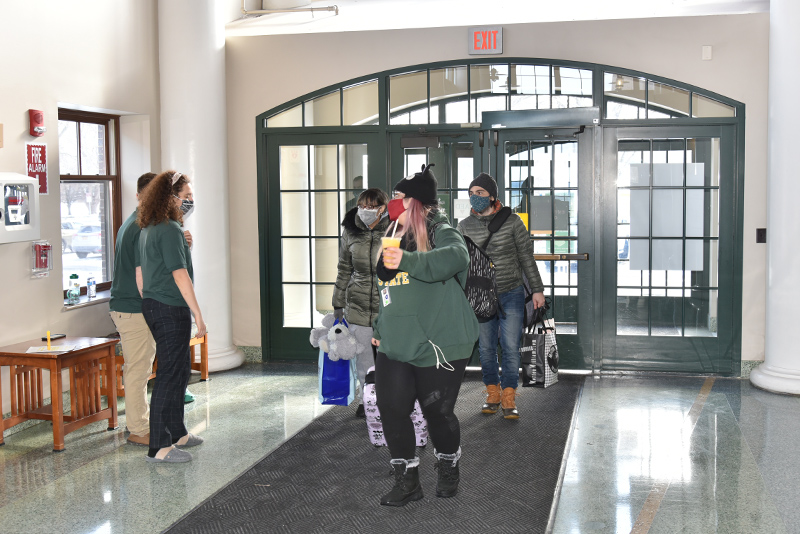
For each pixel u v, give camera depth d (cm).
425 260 307
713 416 500
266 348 682
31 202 469
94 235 590
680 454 421
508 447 437
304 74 656
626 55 612
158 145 628
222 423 490
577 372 636
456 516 340
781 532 318
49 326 506
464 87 639
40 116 488
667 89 614
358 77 648
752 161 601
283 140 664
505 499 360
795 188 555
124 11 580
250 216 674
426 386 332
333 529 327
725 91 601
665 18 606
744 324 614
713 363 625
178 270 399
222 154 641
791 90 554
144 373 443
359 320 472
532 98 630
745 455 419
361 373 478
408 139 645
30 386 469
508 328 489
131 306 434
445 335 324
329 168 662
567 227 635
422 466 403
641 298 632
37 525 334
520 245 486
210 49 628
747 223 606
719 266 616
